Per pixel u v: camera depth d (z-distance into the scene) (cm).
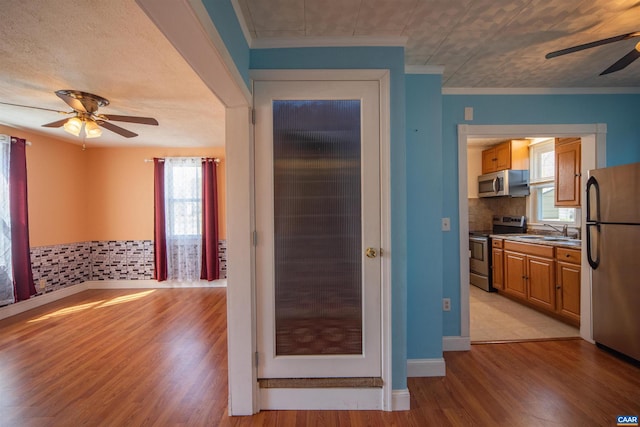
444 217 263
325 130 191
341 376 192
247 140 185
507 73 243
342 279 194
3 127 360
